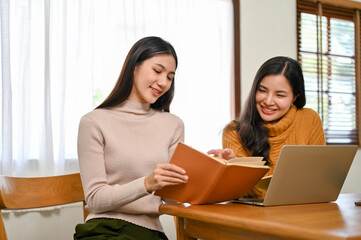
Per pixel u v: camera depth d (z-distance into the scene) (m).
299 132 2.00
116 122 1.59
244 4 3.49
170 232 2.94
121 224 1.47
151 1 3.03
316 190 1.36
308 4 3.88
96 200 1.41
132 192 1.33
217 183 1.23
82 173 1.49
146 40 1.58
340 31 4.13
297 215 1.08
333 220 0.99
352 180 4.03
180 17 3.16
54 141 2.61
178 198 1.31
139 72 1.58
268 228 0.94
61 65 2.62
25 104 2.50
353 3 4.14
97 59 2.80
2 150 2.41
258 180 1.36
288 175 1.26
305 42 3.88
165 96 1.75
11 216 2.37
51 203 1.59
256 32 3.54
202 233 1.21
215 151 1.49
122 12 2.88
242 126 1.95
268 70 1.89
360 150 4.11
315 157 1.29
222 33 3.37
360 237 0.80
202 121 3.22
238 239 1.08
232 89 3.38
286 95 1.90
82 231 1.41
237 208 1.23
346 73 4.16
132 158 1.54
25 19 2.51
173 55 1.59
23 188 1.50
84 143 1.51
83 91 2.71
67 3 2.68
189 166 1.25
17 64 2.51
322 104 3.91
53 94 2.61
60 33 2.63
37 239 2.43
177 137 1.74
